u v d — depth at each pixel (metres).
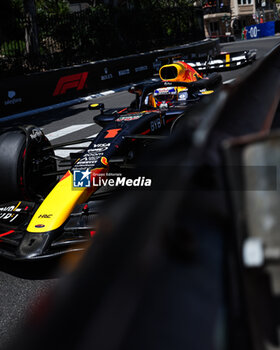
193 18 56.59
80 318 0.80
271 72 3.37
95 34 40.34
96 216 6.44
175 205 0.98
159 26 51.09
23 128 8.55
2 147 8.16
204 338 0.87
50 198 6.85
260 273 1.16
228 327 1.00
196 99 12.69
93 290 0.85
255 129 1.92
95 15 40.72
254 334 1.15
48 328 0.80
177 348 0.80
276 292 1.17
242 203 1.10
